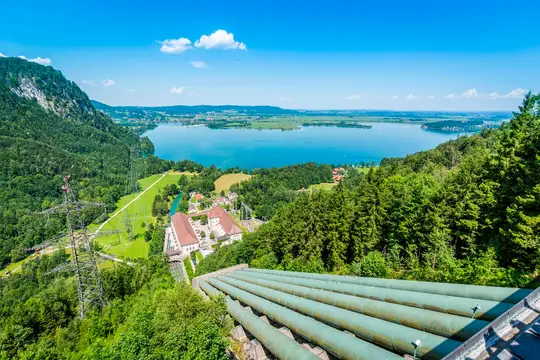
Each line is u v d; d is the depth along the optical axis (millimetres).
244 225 145625
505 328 9914
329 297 25609
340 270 46688
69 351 33594
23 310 39688
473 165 41531
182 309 22703
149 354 18062
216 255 83188
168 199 196125
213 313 23750
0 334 34656
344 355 16672
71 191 43656
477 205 36156
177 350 17109
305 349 18109
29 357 29641
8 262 114062
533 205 28641
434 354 14078
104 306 44969
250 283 39219
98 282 46750
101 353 19453
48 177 170750
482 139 98312
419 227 40031
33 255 116562
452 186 39438
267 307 26688
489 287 19484
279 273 44531
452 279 28891
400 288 25391
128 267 67500
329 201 53188
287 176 192875
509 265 30344
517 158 32594
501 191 33781
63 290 58969
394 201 45375
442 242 35000
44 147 196125
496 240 32969
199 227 145000
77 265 42969
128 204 180875
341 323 20359
